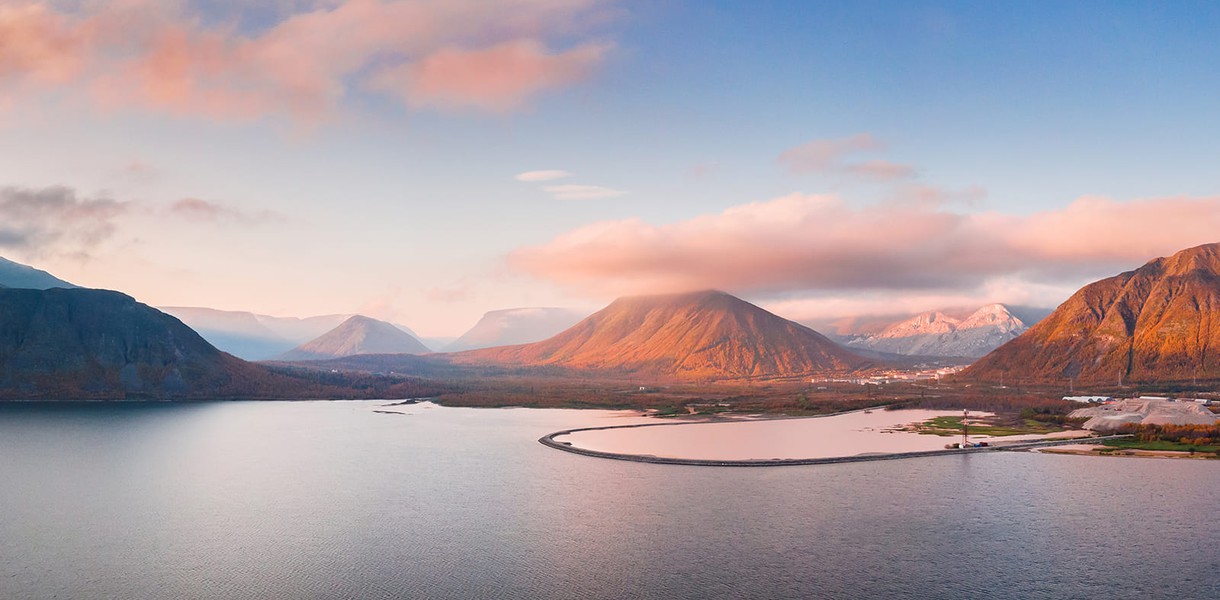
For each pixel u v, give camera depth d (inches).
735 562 4586.6
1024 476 7229.3
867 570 4448.8
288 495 6402.6
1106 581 4284.0
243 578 4323.3
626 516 5654.5
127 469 7721.5
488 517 5629.9
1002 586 4202.8
